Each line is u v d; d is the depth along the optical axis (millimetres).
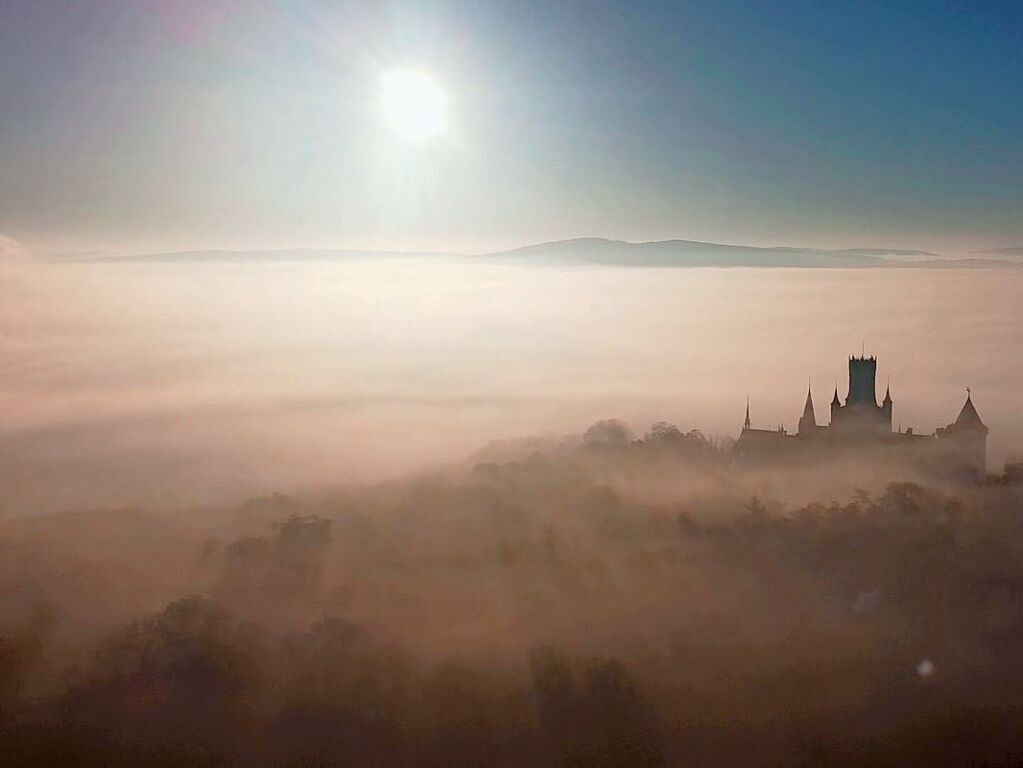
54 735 47188
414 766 45688
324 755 45875
